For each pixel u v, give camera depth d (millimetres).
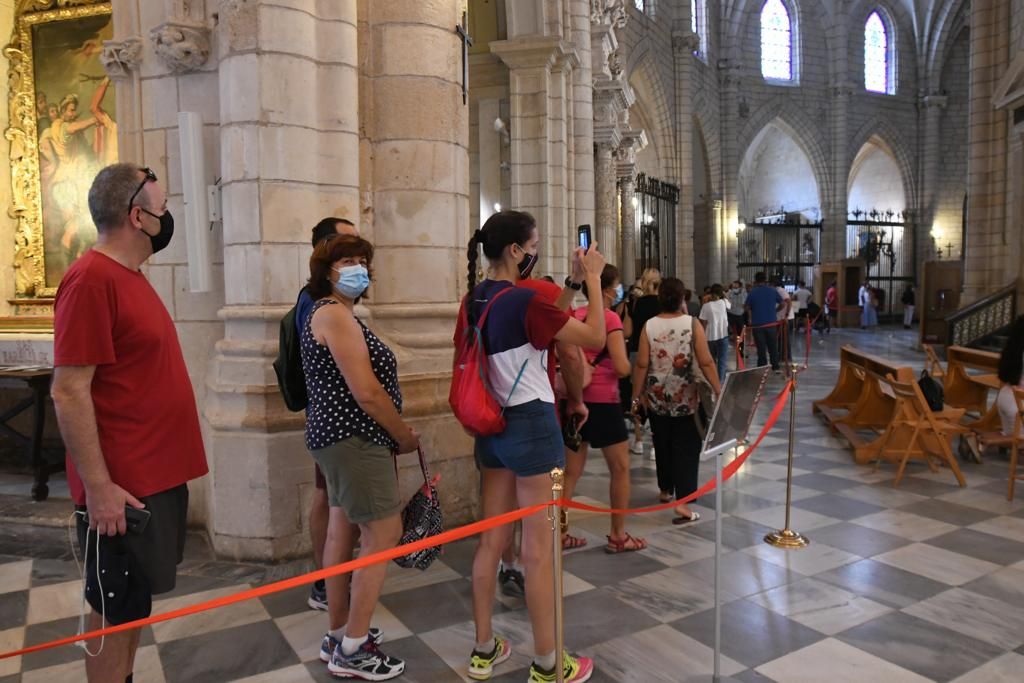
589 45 11328
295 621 3648
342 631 3285
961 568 4250
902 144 34000
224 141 4391
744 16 30188
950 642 3387
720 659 3248
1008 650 3309
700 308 10664
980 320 14617
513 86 9641
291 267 4402
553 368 3125
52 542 4832
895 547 4590
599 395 4414
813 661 3223
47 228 6520
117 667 2484
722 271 29172
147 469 2455
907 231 34438
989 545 4613
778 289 15188
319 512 3711
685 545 4664
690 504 5531
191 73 4699
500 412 2941
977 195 16125
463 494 5035
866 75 33406
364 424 3006
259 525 4391
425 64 4895
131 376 2430
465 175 5266
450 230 5055
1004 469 6461
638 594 3939
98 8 6160
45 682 3119
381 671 3102
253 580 4152
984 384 7520
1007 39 15477
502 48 9461
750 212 35250
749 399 3510
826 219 32188
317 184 4520
